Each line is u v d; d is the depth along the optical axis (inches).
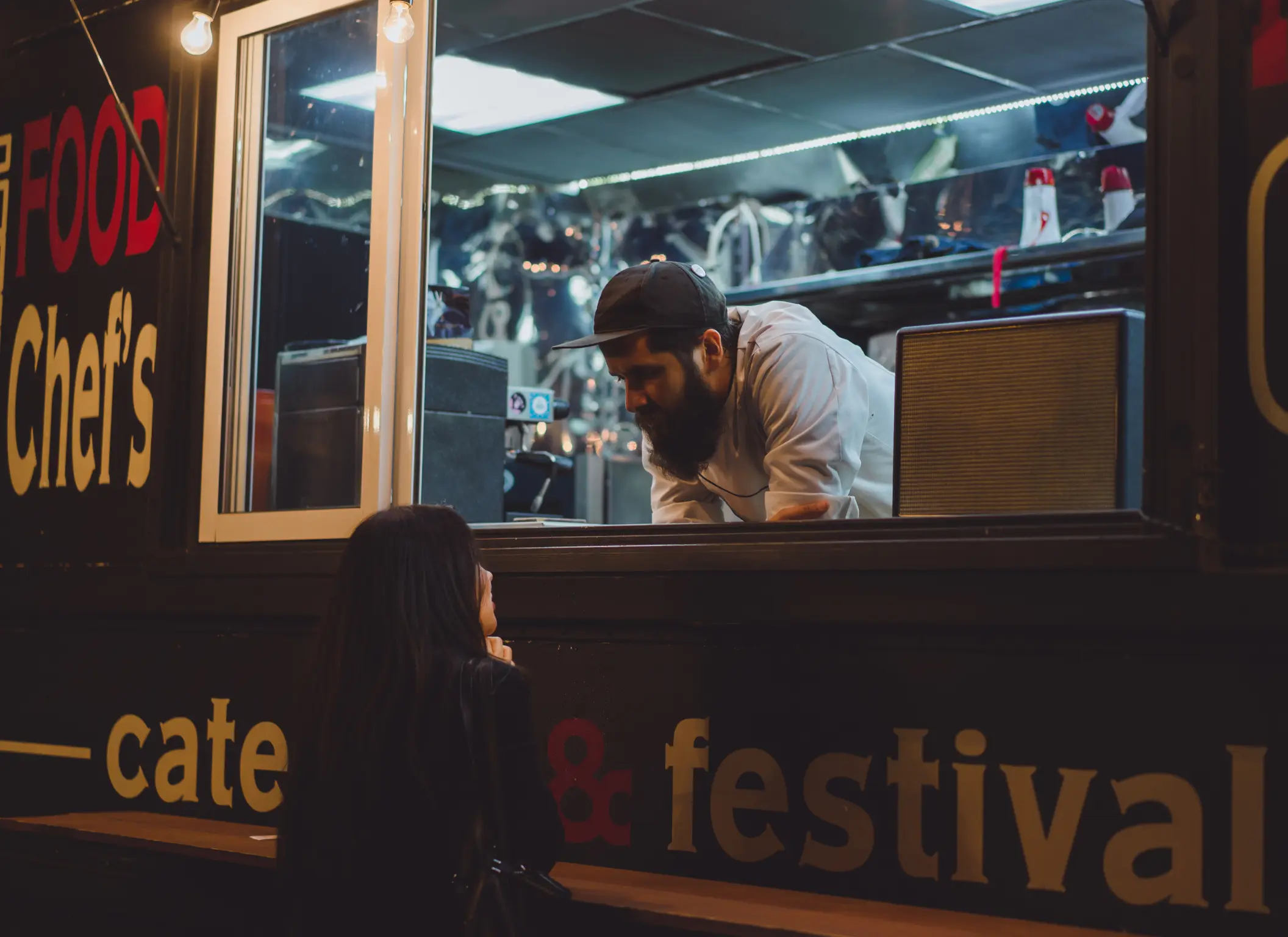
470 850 83.6
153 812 137.0
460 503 141.7
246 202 137.7
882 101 213.5
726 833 100.7
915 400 101.9
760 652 100.6
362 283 155.2
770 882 98.6
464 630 88.9
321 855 84.8
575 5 175.0
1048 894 87.6
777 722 99.3
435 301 160.2
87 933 124.6
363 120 147.0
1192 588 83.0
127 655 141.3
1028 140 215.2
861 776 95.3
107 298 146.8
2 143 159.6
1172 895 83.6
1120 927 85.0
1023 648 89.7
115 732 141.3
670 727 104.2
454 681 86.0
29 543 150.9
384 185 124.6
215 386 135.3
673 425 119.3
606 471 194.2
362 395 130.0
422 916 83.2
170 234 138.5
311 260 151.3
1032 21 179.3
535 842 84.4
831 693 97.2
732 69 199.2
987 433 98.7
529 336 266.1
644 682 105.9
